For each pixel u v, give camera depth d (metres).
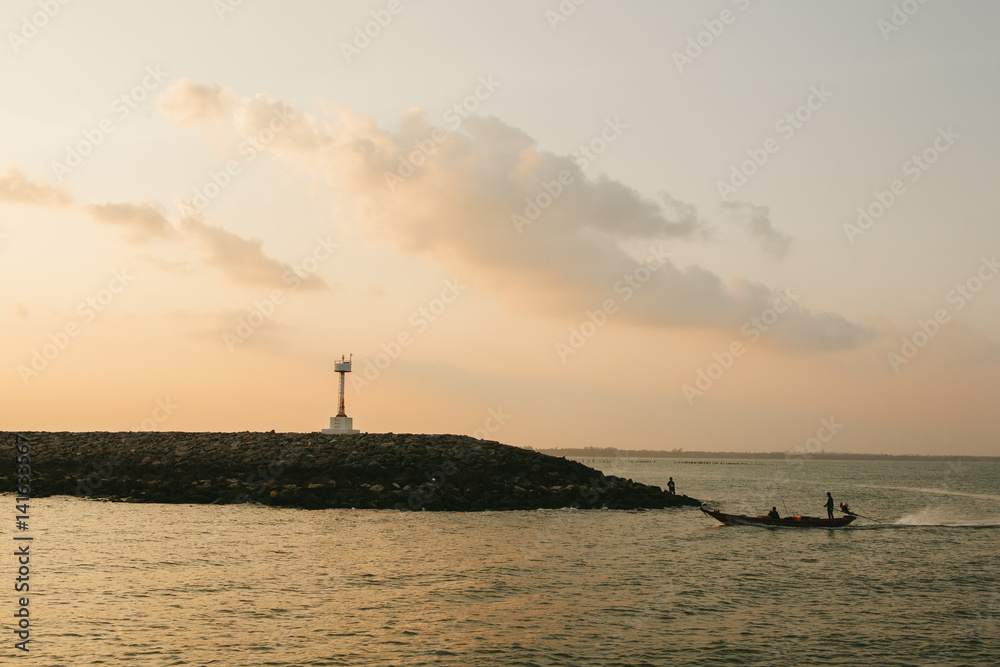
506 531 45.19
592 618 24.95
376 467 61.34
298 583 29.11
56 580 28.75
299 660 20.12
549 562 34.78
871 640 23.03
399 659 20.44
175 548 36.16
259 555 34.78
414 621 24.11
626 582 30.73
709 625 24.39
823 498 85.62
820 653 21.75
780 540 43.69
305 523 46.50
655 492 68.81
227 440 76.44
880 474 186.12
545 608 26.12
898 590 29.97
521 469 66.81
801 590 29.78
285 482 59.97
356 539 40.31
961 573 33.62
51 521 45.00
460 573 31.70
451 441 75.44
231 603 25.81
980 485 121.81
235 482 60.25
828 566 35.09
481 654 21.02
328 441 75.12
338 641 21.84
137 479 61.78
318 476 60.53
